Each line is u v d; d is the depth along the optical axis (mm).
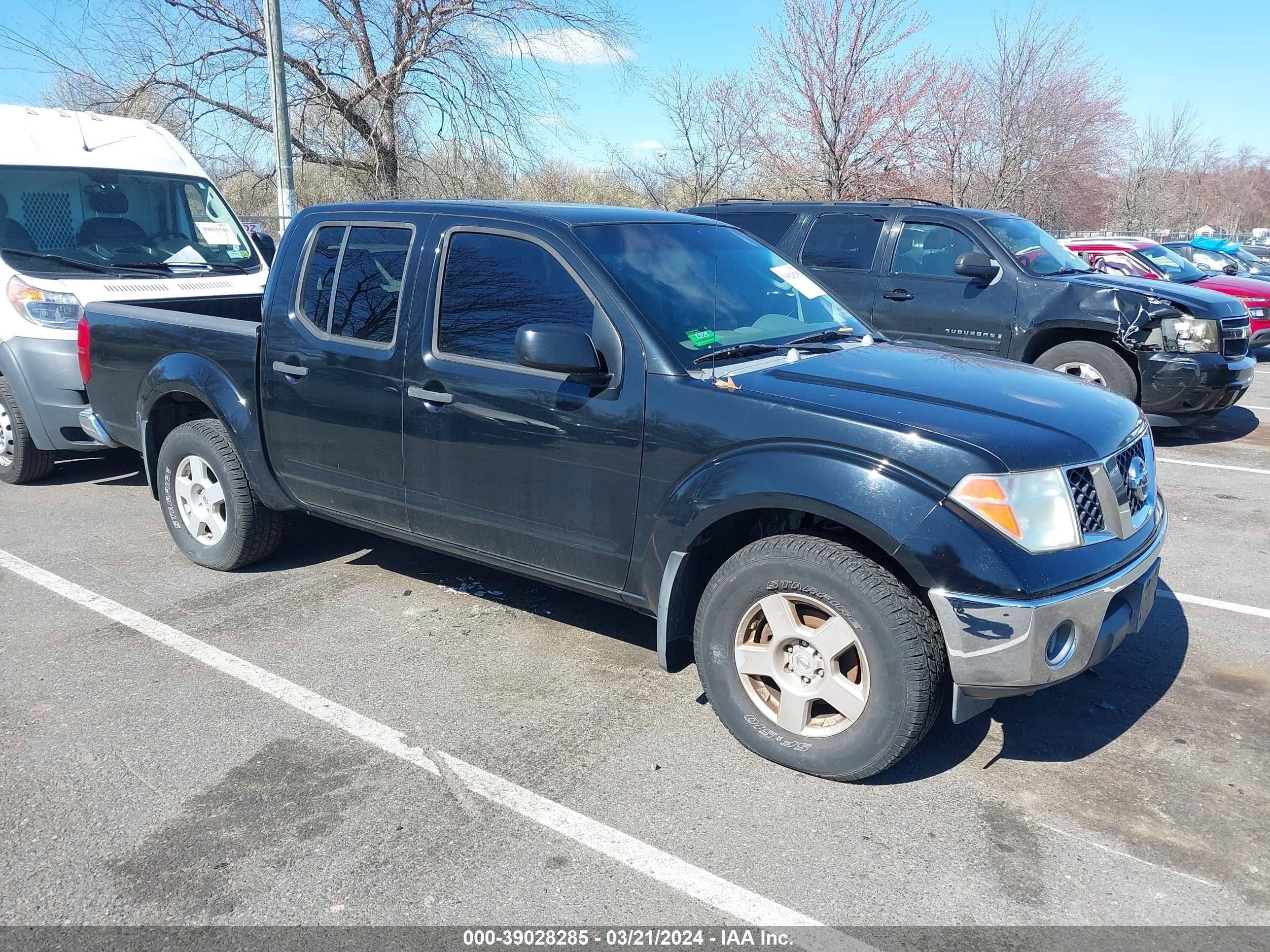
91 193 7305
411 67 19453
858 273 8945
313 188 21344
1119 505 3174
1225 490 6996
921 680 3000
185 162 8102
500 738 3555
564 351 3367
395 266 4199
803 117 20922
